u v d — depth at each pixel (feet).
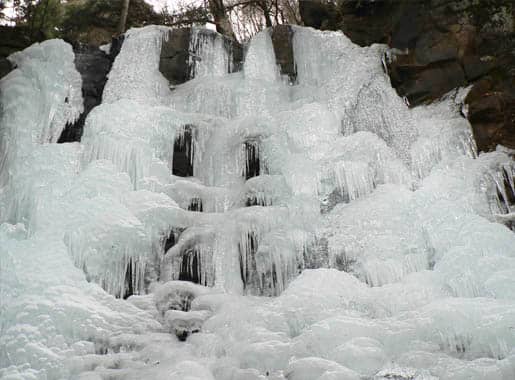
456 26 26.50
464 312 16.02
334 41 29.37
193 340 18.11
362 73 27.86
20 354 16.20
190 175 25.72
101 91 28.12
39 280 18.39
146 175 23.44
